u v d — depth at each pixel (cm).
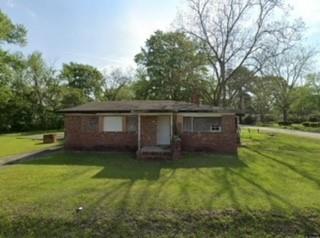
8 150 2081
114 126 1928
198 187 1026
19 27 2839
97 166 1416
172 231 757
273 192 971
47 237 750
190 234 750
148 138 1923
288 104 5900
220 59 3070
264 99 6012
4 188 1017
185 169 1346
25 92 4634
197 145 1842
